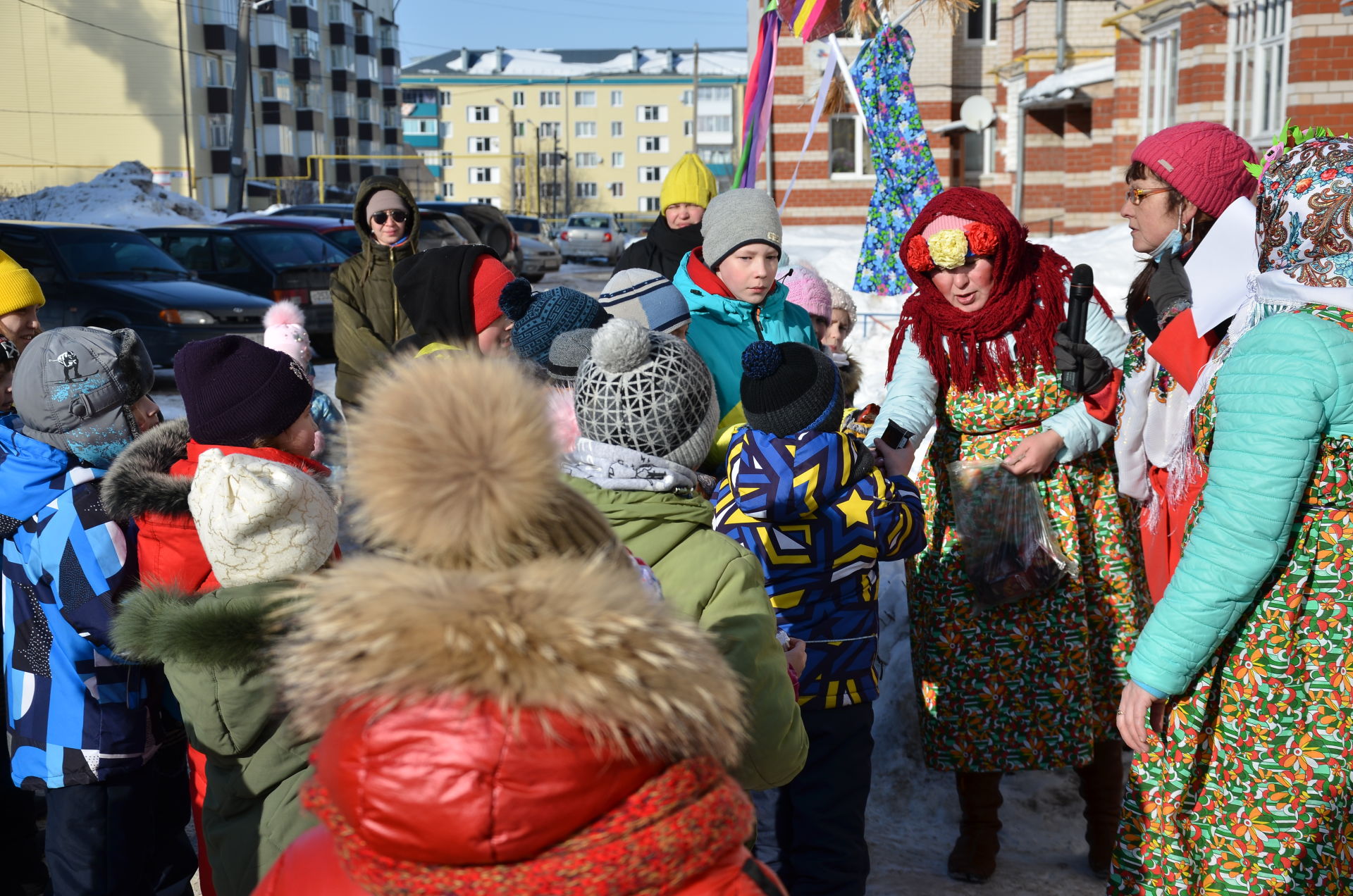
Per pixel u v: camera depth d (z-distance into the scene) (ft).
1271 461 6.50
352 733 3.81
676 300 10.30
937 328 10.26
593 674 3.70
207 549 6.58
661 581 6.66
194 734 6.50
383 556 4.29
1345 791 6.77
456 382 4.08
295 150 185.26
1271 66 46.73
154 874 8.91
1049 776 11.91
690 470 7.01
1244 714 6.93
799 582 8.47
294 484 6.56
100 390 8.15
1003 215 9.90
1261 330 6.73
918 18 77.00
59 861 8.04
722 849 4.01
